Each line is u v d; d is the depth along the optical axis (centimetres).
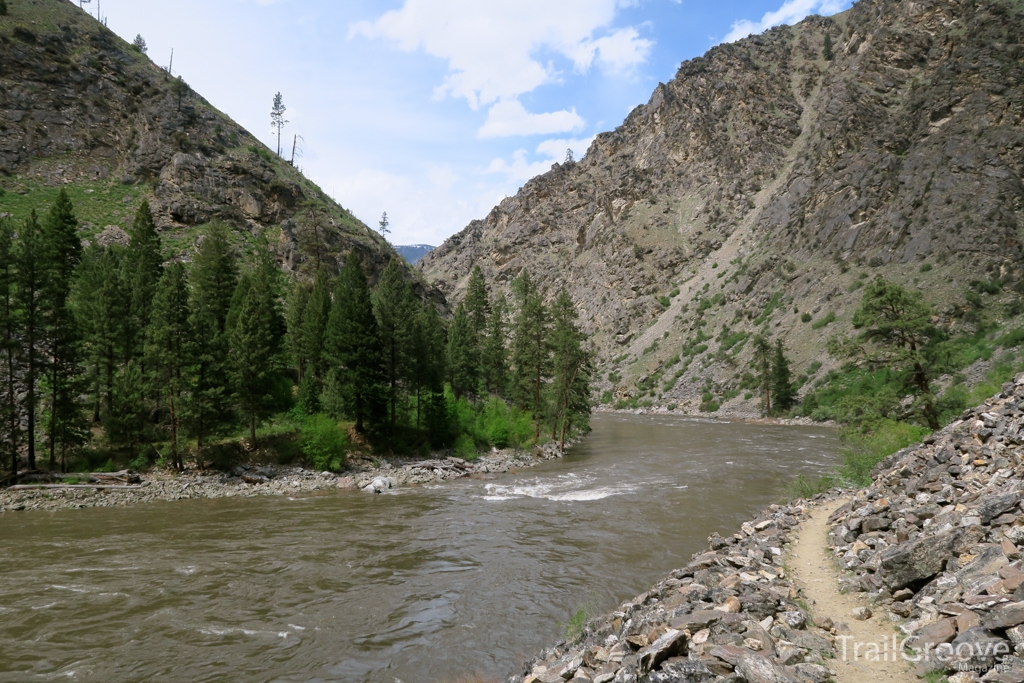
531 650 1277
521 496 3247
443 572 1869
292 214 10350
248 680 1159
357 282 6075
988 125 9900
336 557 2055
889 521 1260
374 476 3959
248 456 4188
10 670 1207
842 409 3303
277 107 14262
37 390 4159
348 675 1177
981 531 909
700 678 656
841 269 10300
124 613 1533
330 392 4712
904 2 15312
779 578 1125
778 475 3609
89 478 3550
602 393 13875
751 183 17762
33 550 2184
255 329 4319
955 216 8994
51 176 9050
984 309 7281
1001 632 634
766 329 10694
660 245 17475
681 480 3556
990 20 11525
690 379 11581
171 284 4009
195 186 9594
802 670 682
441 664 1219
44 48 10469
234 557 2066
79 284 4988
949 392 3325
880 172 11238
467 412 5762
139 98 10900
